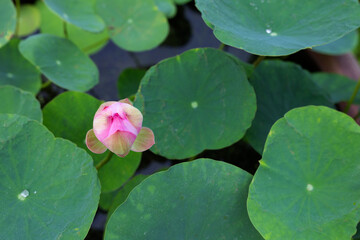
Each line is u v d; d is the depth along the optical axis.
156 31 2.04
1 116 1.51
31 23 2.10
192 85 1.70
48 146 1.52
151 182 1.51
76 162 1.52
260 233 1.50
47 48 1.83
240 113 1.71
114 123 1.41
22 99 1.67
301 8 1.66
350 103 1.98
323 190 1.54
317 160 1.55
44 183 1.52
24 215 1.50
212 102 1.71
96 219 1.79
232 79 1.71
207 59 1.70
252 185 1.52
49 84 1.98
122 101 1.47
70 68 1.84
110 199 1.80
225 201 1.54
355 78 2.16
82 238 1.49
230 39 1.57
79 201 1.51
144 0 2.04
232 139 1.71
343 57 2.17
